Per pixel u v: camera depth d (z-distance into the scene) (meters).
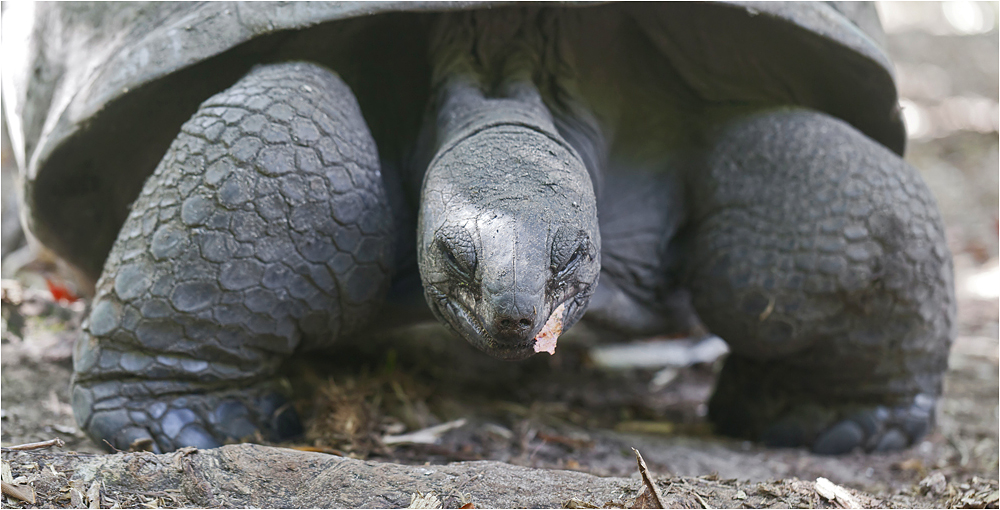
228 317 2.48
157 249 2.46
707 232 3.03
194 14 2.62
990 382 4.32
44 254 4.36
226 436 2.57
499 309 2.03
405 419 3.12
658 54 3.08
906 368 3.09
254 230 2.45
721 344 5.02
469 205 2.17
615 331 3.29
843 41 2.85
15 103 3.43
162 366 2.52
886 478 2.88
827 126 2.97
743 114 3.11
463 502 1.99
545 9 2.80
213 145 2.47
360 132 2.64
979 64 12.90
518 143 2.35
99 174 3.06
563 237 2.13
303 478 2.08
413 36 2.88
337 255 2.55
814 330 2.96
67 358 3.71
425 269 2.28
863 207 2.83
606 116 2.99
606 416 3.77
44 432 2.80
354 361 3.71
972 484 2.50
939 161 9.79
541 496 2.05
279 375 2.81
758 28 2.87
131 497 1.99
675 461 2.95
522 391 4.03
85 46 2.96
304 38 2.69
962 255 7.04
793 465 2.98
